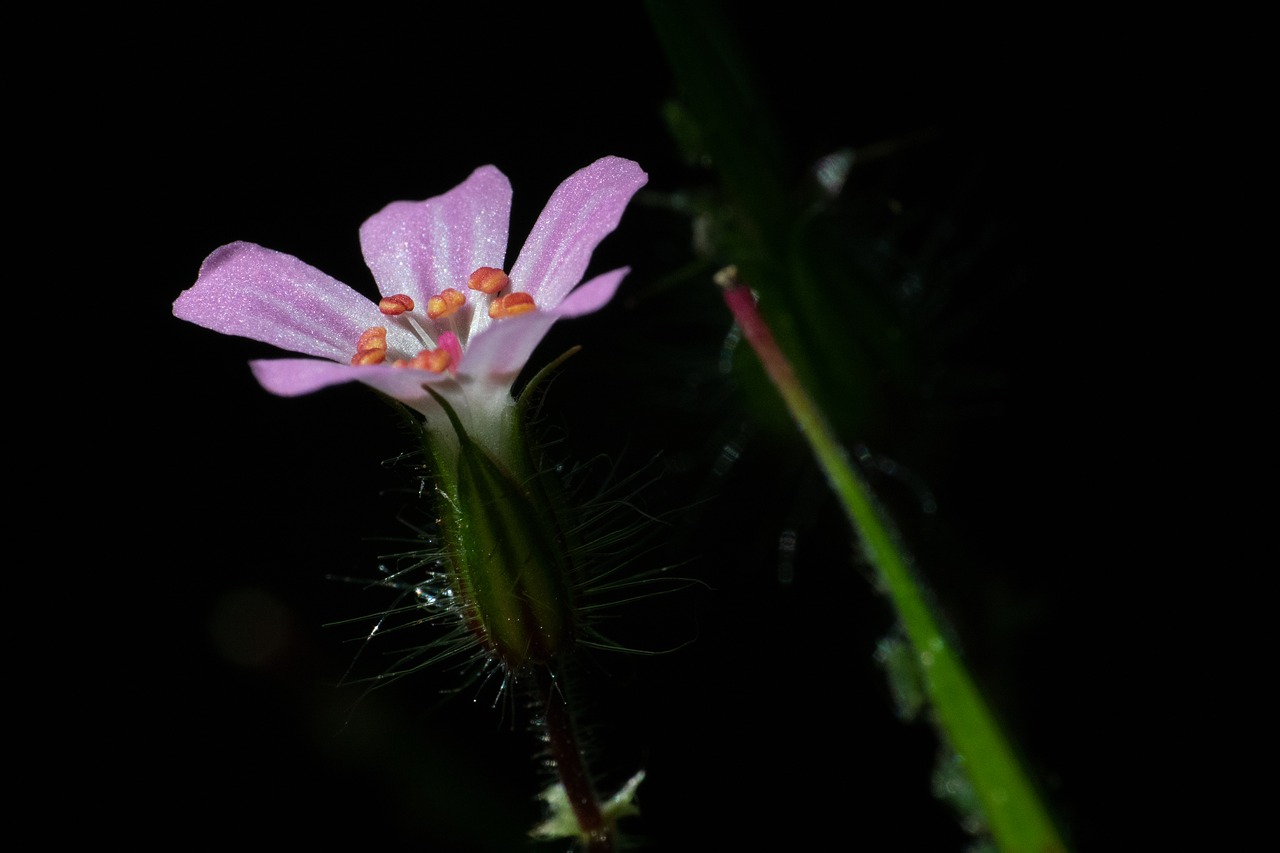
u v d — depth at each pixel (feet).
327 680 0.55
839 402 0.53
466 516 0.47
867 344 0.53
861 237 0.55
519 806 0.54
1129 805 0.53
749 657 0.56
